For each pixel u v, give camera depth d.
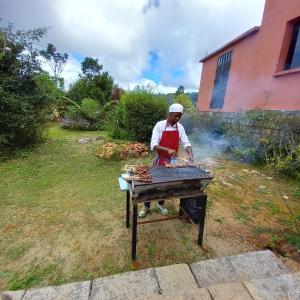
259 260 2.37
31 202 3.91
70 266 2.44
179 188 2.48
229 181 4.94
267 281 1.80
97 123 12.91
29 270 2.38
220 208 3.69
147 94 7.95
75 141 8.55
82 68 29.08
